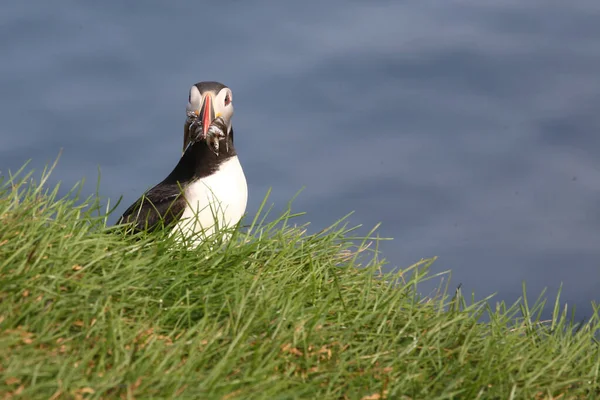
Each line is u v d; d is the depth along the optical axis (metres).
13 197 9.34
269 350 8.37
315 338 8.72
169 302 8.98
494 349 9.20
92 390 7.17
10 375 7.02
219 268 9.72
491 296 10.03
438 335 9.20
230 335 8.51
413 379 8.47
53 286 8.31
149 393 7.33
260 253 10.58
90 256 9.10
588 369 9.49
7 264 8.45
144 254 9.78
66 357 7.62
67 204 9.71
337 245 10.83
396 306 9.79
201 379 7.70
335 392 8.17
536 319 10.20
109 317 8.30
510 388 8.69
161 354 7.99
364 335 9.21
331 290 9.70
